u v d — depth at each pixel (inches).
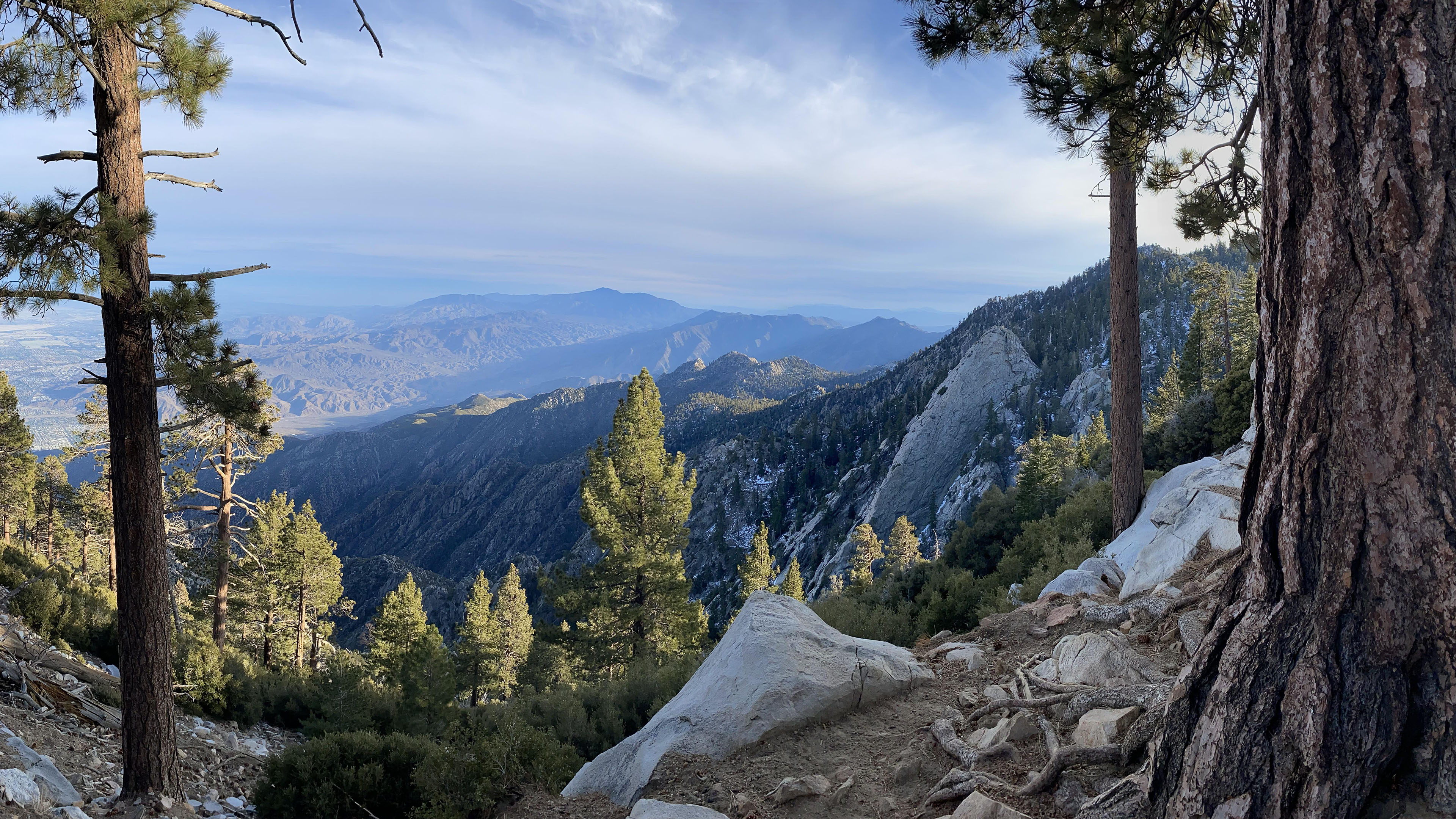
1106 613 279.7
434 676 722.2
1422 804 93.8
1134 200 481.1
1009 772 177.0
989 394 5000.0
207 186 310.3
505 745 229.3
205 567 941.8
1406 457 96.9
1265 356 118.3
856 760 209.3
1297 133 106.7
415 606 1443.2
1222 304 2015.3
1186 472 441.1
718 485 6437.0
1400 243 96.2
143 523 296.4
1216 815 105.7
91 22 265.6
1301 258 107.8
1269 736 103.8
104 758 343.3
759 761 212.5
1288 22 107.0
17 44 267.1
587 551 4202.8
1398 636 97.6
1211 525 312.7
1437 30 93.0
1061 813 151.9
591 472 1151.6
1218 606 125.0
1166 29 299.0
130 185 285.4
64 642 593.3
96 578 1393.9
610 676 1099.3
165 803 289.9
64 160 280.2
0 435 1378.0
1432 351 94.7
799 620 273.3
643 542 1134.4
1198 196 378.3
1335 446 103.2
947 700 241.4
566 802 211.8
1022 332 6948.8
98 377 293.3
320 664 1604.3
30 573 829.2
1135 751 153.8
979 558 810.2
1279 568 111.0
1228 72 312.7
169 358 303.0
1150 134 327.0
